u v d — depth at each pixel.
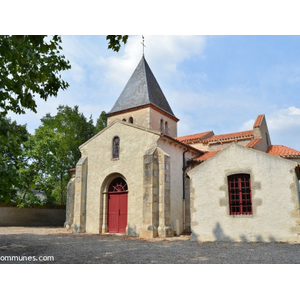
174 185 17.30
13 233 17.16
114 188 18.38
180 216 17.41
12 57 7.39
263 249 9.75
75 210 18.75
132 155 17.31
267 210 11.80
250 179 12.41
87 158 19.62
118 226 17.48
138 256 8.90
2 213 24.38
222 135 25.55
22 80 8.46
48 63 9.02
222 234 12.50
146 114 26.05
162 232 14.85
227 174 12.93
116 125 18.59
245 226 12.11
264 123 23.70
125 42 8.46
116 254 9.29
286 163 11.81
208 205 13.06
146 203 15.16
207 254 9.14
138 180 16.69
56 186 32.25
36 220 26.28
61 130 32.41
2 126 6.25
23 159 27.27
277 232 11.46
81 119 35.91
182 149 18.77
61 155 29.59
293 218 11.29
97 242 12.70
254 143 19.19
